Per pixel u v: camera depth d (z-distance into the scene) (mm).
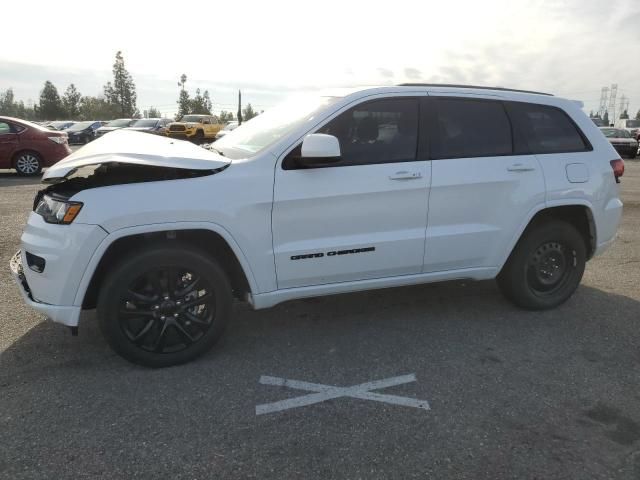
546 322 4434
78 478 2518
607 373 3586
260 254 3605
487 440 2842
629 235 7719
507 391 3342
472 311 4652
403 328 4281
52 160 13359
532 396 3285
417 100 4023
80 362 3629
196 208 3375
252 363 3672
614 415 3094
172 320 3510
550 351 3904
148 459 2656
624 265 6172
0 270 5469
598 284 5457
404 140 3955
